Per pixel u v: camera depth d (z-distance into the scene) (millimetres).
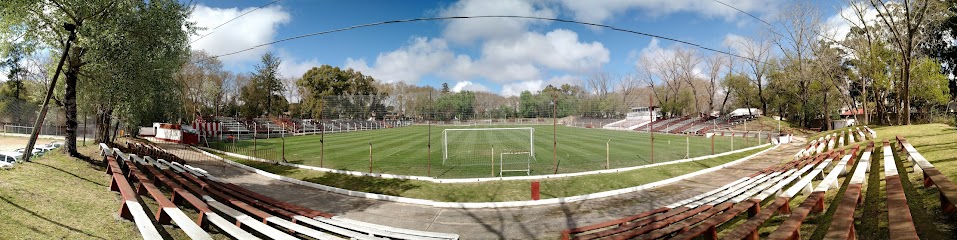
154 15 13602
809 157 14984
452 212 11203
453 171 17656
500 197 12766
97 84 14531
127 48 12680
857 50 35938
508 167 18656
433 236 7703
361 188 14023
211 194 9453
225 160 20797
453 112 41250
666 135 42969
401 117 36906
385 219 10531
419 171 17688
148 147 20016
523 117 54906
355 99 29547
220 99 62375
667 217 8008
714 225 6035
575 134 42594
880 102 37656
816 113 52156
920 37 29375
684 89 73500
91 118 32125
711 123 52469
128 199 6707
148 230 5293
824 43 39000
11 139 31906
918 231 5094
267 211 9430
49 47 13984
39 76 27922
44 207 6758
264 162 19984
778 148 26234
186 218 6023
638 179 15289
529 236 9109
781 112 61625
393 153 24594
